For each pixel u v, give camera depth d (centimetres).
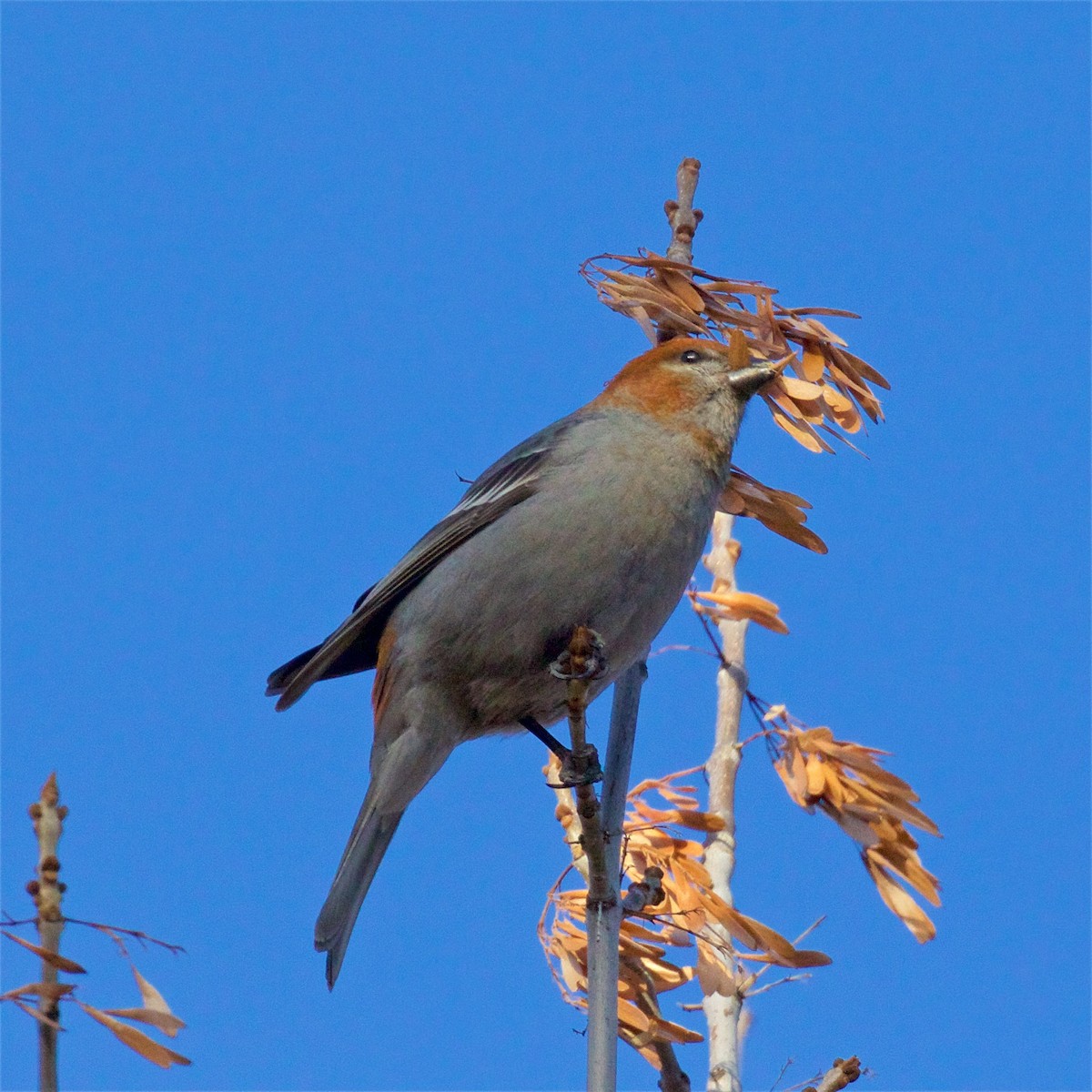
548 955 914
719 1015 905
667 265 969
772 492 1038
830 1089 834
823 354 986
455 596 1041
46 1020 565
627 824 931
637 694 926
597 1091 780
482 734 1111
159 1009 586
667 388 1066
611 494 1017
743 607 1038
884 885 948
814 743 966
